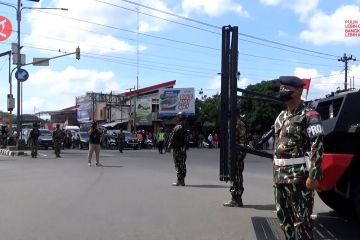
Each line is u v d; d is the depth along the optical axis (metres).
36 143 28.50
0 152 34.34
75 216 8.98
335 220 8.68
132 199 11.07
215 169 20.47
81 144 46.22
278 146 5.21
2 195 11.61
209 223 8.41
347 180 7.19
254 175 17.42
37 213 9.26
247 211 9.58
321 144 4.88
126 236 7.44
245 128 9.33
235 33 7.45
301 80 5.16
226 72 7.73
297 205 5.07
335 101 7.27
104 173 17.50
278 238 7.29
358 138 7.04
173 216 9.04
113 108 78.62
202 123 71.62
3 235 7.45
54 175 16.66
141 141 54.31
